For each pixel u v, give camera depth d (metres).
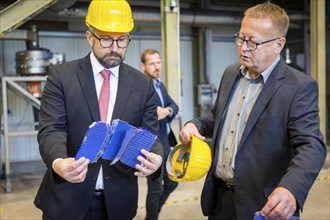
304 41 6.80
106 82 1.33
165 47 3.69
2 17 3.26
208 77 6.67
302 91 1.13
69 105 1.29
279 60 1.23
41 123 1.29
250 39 1.16
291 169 1.01
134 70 1.41
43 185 1.38
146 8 5.45
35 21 5.42
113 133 1.13
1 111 4.64
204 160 1.32
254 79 1.27
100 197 1.37
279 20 1.15
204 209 1.42
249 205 1.20
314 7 4.62
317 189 3.64
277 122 1.15
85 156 1.10
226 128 1.34
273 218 0.92
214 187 1.41
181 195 3.56
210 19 5.89
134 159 1.18
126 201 1.38
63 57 4.36
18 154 5.45
